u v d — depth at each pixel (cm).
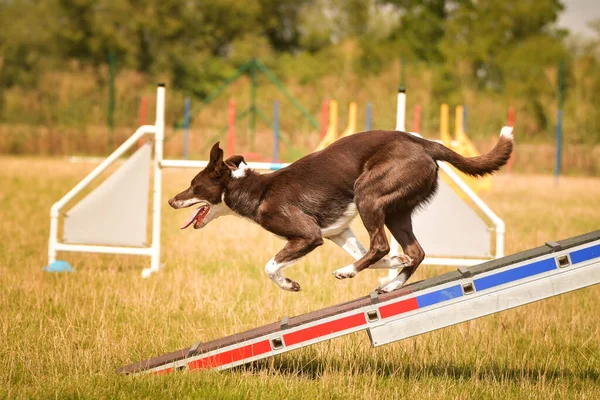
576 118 4172
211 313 907
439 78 4959
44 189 2220
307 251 732
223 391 622
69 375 661
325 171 731
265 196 750
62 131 4284
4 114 4697
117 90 4697
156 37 5731
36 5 5675
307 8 6328
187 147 3656
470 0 5594
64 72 5088
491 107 4591
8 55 5556
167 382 638
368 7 6288
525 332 849
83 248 1170
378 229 712
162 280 1081
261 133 4047
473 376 688
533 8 5494
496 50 5384
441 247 1110
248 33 5934
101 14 5628
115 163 3123
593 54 4644
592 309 946
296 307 927
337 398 628
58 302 939
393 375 687
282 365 729
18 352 720
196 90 5575
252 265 1209
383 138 730
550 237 1527
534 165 3909
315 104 4578
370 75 4891
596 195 2450
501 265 638
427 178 720
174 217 1769
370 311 649
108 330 816
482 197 2319
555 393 643
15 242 1391
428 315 643
